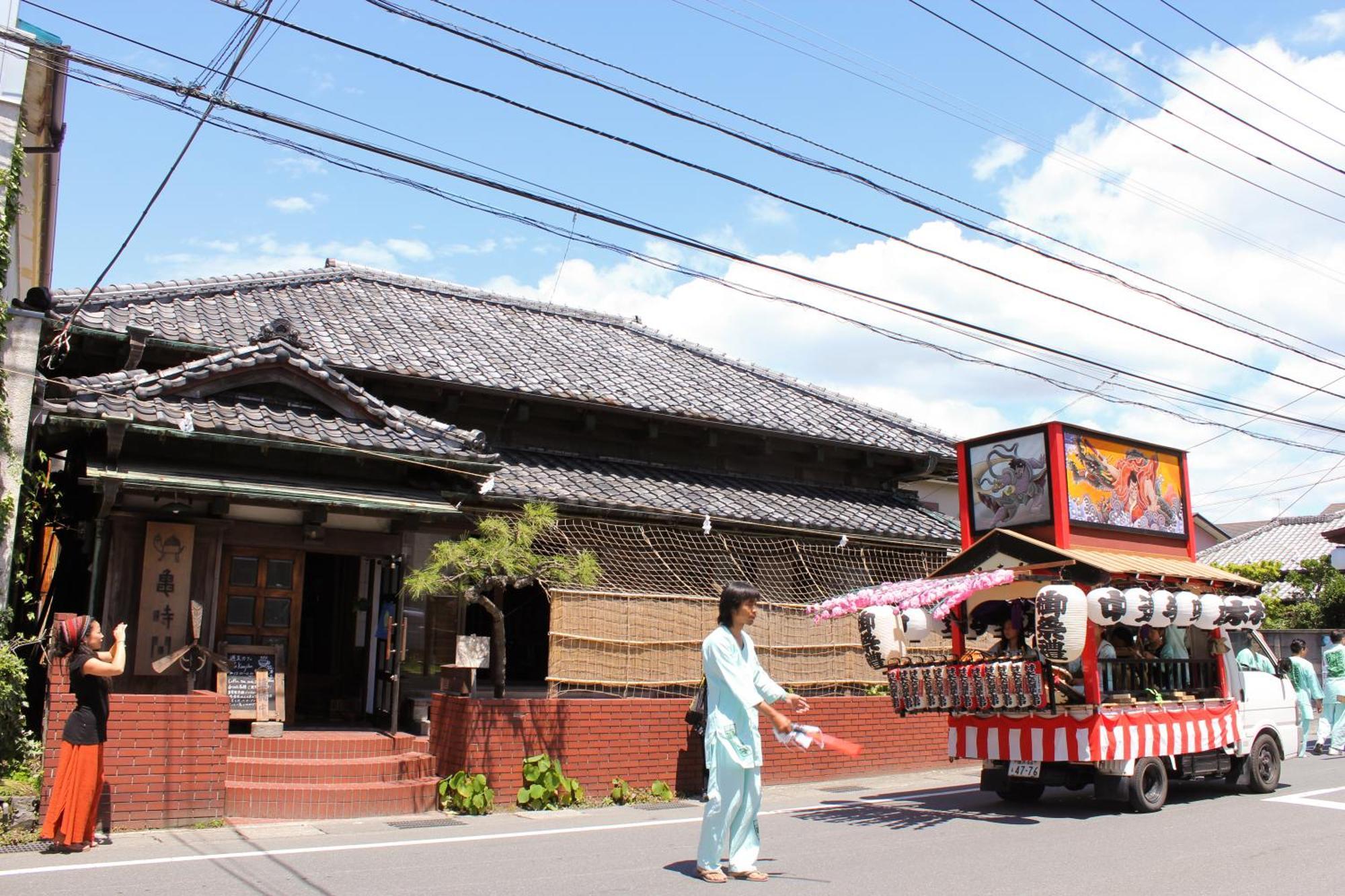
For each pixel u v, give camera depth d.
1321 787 12.02
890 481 18.88
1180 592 10.62
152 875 6.74
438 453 10.94
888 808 10.52
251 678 10.58
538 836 8.61
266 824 8.88
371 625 11.94
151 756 8.55
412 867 7.18
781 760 12.73
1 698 9.20
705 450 16.77
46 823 7.49
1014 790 10.94
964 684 9.91
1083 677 9.88
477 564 10.45
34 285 14.82
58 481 11.71
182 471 9.90
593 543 13.30
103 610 9.77
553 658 11.23
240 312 14.02
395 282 18.25
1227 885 6.88
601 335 19.38
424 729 11.16
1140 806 9.94
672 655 12.17
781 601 14.71
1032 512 10.68
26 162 11.99
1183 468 12.24
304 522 10.67
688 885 6.70
